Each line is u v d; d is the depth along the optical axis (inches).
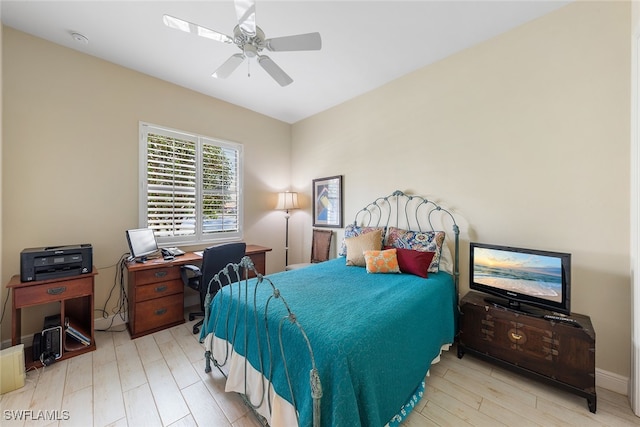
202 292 99.4
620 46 67.0
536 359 68.7
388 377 50.0
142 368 77.5
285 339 50.0
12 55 83.7
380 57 99.3
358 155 132.1
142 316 97.0
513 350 72.6
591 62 70.8
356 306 60.4
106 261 102.9
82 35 87.6
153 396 65.9
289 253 172.1
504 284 78.3
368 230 116.4
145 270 97.6
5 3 73.0
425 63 103.6
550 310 69.9
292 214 171.5
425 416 59.6
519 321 71.9
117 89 104.9
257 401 54.2
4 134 82.7
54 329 80.0
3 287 83.1
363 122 129.6
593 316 71.0
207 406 62.7
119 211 106.0
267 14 76.8
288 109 150.6
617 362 67.7
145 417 59.2
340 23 80.8
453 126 97.7
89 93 98.5
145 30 85.0
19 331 81.1
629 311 66.3
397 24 81.5
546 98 77.8
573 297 73.8
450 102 98.4
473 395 66.7
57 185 92.4
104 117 101.9
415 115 109.0
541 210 79.0
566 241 74.9
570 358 63.7
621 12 66.9
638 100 61.1
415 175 109.3
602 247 69.7
